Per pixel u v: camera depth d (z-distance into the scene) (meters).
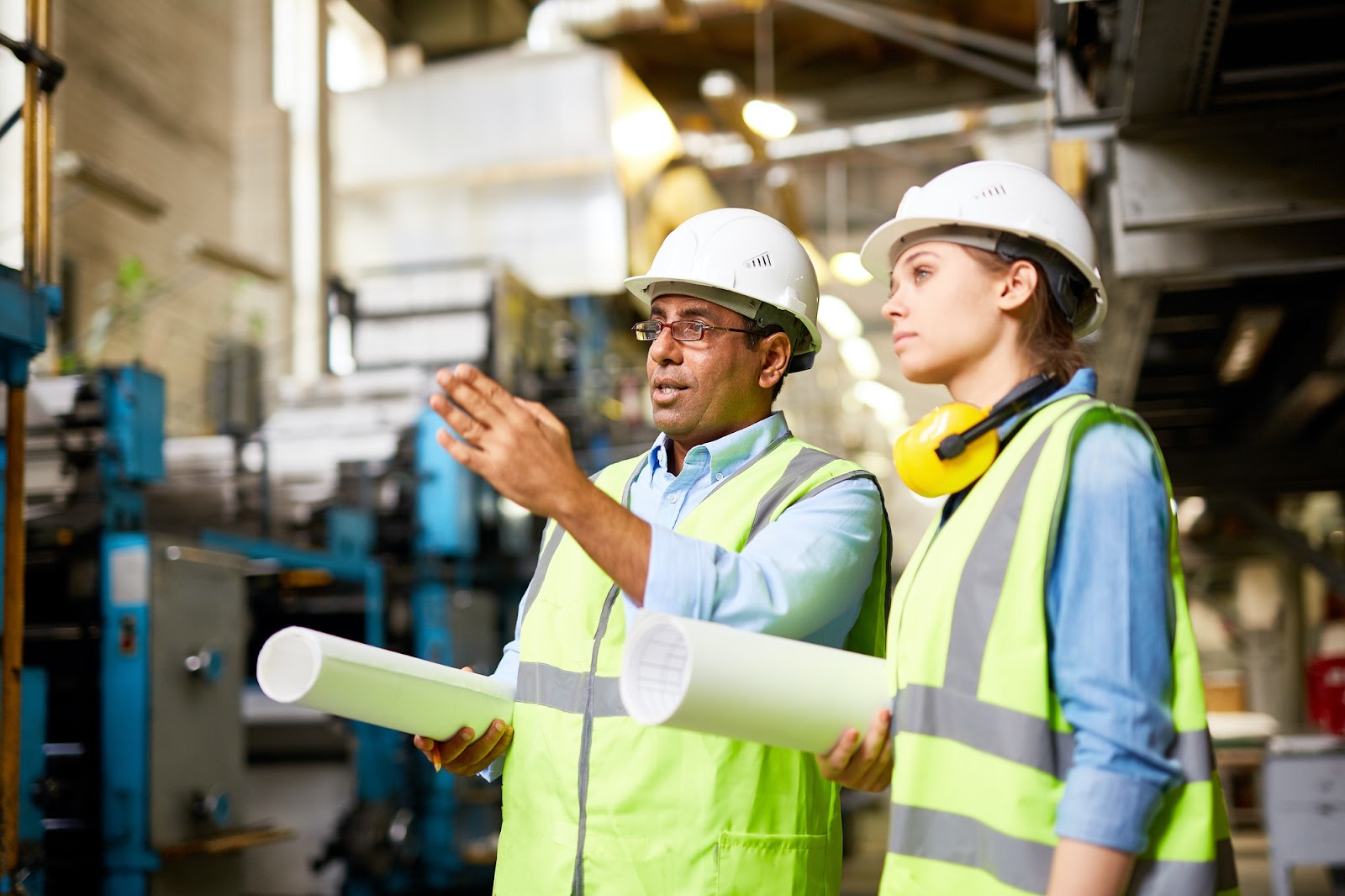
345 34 15.05
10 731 3.11
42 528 4.52
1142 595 1.27
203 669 4.71
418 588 6.82
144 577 4.52
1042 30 4.84
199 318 11.47
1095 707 1.24
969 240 1.50
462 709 1.83
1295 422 6.59
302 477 6.93
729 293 2.03
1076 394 1.44
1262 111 3.56
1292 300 5.17
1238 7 3.20
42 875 3.89
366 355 8.66
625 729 1.77
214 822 4.75
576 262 12.21
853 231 15.49
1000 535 1.36
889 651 1.52
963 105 16.73
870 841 9.49
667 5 9.13
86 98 9.99
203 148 11.97
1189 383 6.78
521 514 7.91
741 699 1.38
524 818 1.86
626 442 8.71
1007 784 1.28
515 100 12.58
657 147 12.82
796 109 17.08
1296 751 5.84
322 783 6.34
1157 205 3.69
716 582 1.53
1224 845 1.32
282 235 12.46
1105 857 1.19
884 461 17.16
